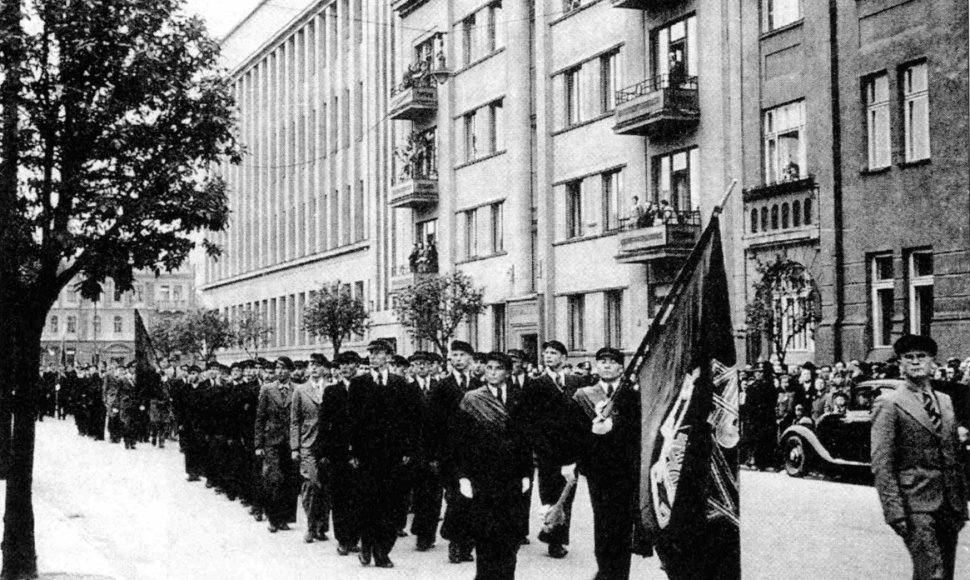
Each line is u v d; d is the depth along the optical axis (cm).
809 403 2008
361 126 5609
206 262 8562
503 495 875
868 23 2327
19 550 948
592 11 3291
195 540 1308
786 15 2569
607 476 934
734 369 638
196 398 2017
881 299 2314
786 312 2341
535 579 1027
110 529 1398
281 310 6825
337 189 5959
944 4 2148
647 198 3027
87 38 877
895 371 1870
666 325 655
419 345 4350
